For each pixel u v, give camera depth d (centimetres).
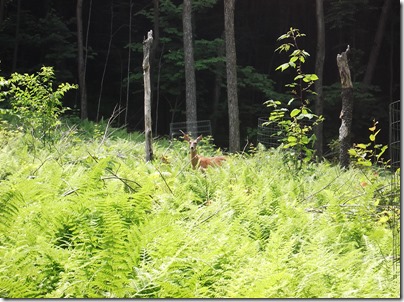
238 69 3147
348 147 1241
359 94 3027
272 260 541
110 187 670
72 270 503
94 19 3712
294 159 1156
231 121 2259
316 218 786
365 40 3653
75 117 2398
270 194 820
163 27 3459
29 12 3359
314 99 3059
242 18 3759
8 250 507
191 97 2683
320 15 2678
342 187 993
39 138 1302
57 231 575
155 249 543
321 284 516
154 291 484
